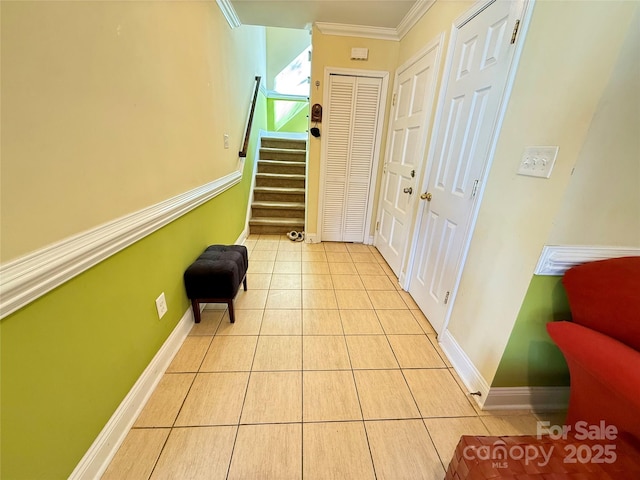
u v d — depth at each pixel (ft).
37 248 2.30
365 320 6.35
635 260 2.88
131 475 3.24
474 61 4.72
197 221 5.90
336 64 8.91
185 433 3.71
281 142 14.17
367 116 9.59
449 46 5.56
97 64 2.80
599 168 2.95
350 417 4.07
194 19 5.17
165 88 4.20
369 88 9.24
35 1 2.12
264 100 14.74
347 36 8.62
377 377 4.79
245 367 4.85
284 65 16.16
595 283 3.03
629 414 2.69
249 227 11.58
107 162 3.03
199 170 5.74
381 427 3.95
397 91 8.79
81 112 2.64
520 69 3.67
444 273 5.61
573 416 3.45
